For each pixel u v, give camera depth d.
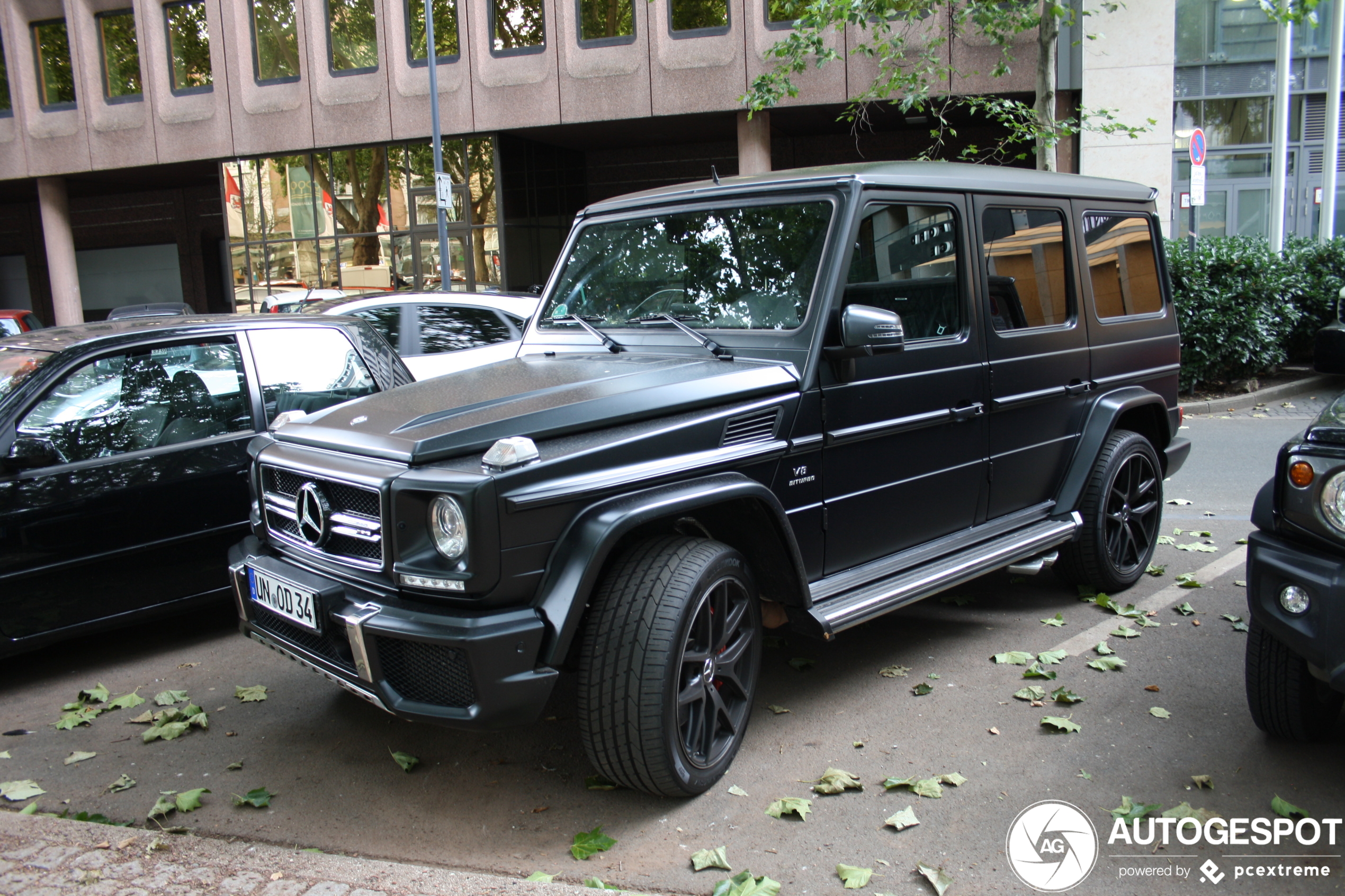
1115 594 4.93
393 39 18.88
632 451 2.85
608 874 2.65
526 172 20.11
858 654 4.24
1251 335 11.01
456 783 3.21
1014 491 4.31
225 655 4.50
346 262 20.56
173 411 4.50
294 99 19.81
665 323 3.69
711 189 3.78
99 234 27.58
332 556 2.97
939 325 3.83
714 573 2.92
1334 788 3.01
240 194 20.92
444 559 2.64
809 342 3.32
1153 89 15.01
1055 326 4.45
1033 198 4.34
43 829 2.80
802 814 2.89
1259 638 3.13
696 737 2.98
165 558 4.37
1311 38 16.98
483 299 7.73
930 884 2.56
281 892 2.45
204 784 3.24
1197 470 7.88
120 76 21.55
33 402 4.11
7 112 22.44
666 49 17.36
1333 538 2.72
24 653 4.59
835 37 16.16
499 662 2.56
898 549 3.79
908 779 3.09
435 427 2.86
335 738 3.58
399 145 19.70
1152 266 5.26
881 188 3.53
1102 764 3.19
